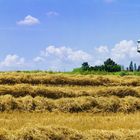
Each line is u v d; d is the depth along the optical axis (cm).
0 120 2639
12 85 3984
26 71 5284
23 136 2131
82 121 2730
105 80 4706
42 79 4472
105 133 2303
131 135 2331
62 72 5588
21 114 3041
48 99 3416
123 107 3459
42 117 2900
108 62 7138
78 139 2219
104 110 3400
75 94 3847
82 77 4659
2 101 3244
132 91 3988
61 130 2234
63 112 3284
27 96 3425
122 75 5678
